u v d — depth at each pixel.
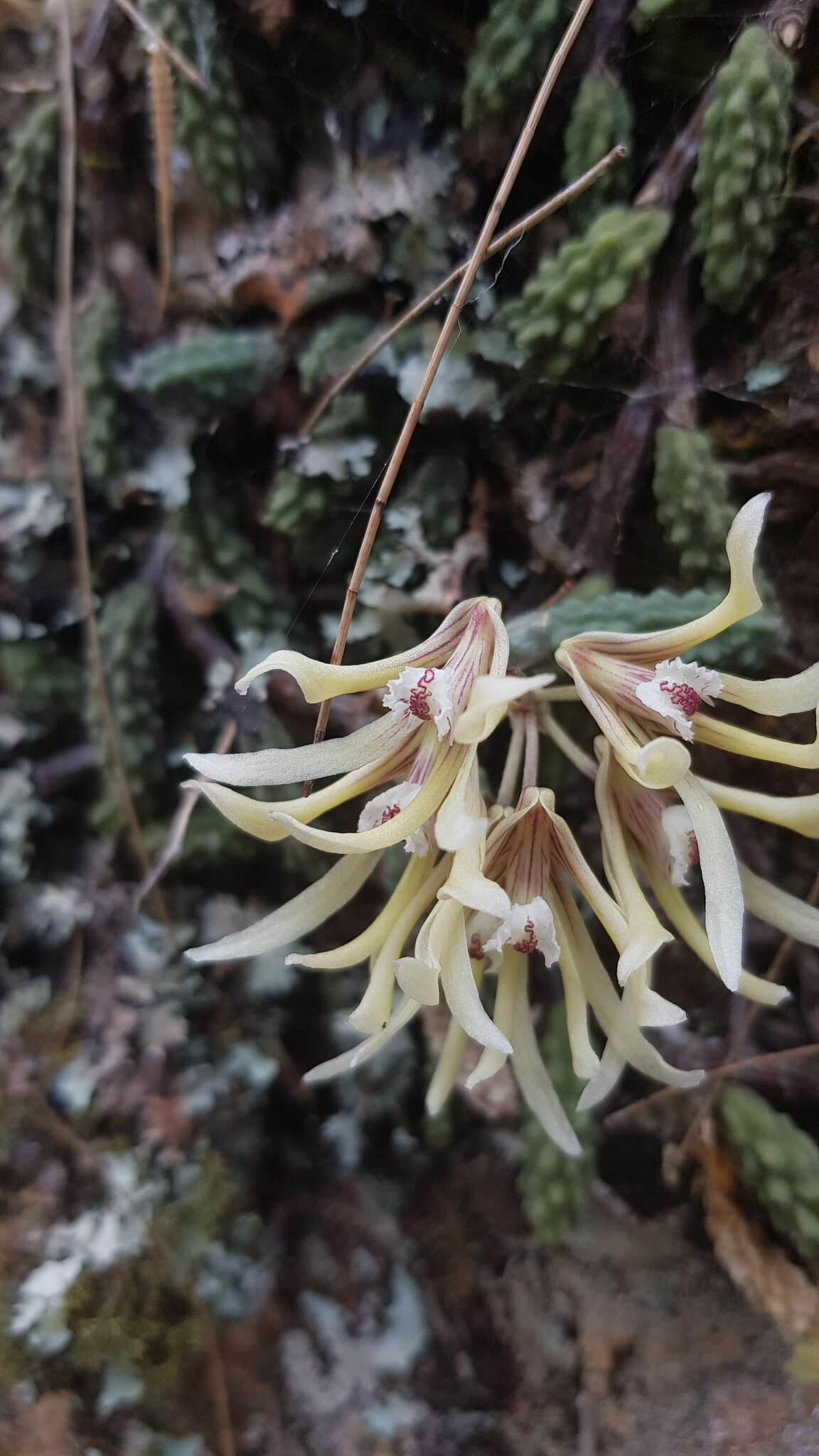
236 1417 0.11
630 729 0.07
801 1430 0.10
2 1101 0.12
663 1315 0.11
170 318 0.11
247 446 0.11
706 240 0.09
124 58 0.10
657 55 0.09
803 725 0.10
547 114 0.09
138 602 0.11
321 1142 0.12
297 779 0.07
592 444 0.10
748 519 0.06
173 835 0.11
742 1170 0.11
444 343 0.08
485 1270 0.12
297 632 0.11
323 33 0.10
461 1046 0.08
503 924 0.07
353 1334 0.11
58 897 0.12
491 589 0.11
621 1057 0.08
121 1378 0.11
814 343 0.09
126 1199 0.11
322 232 0.10
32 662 0.12
